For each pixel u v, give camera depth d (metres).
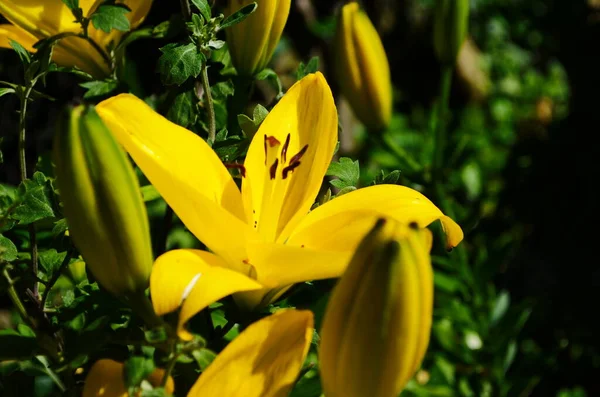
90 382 0.60
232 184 0.64
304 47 1.73
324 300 0.70
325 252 0.59
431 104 2.38
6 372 0.78
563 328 1.61
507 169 1.77
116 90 0.74
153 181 0.61
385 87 0.90
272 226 0.66
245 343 0.57
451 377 1.07
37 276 0.67
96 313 0.64
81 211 0.56
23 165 0.67
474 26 2.51
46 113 0.91
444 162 0.96
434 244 0.98
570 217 1.72
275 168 0.65
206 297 0.57
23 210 0.65
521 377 1.07
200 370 0.62
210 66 0.72
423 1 2.29
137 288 0.59
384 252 0.53
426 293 0.54
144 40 0.86
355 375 0.56
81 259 0.68
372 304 0.54
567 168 1.74
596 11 2.21
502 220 1.67
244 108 0.74
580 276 1.69
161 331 0.58
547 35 2.40
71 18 0.71
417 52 2.35
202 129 0.74
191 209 0.60
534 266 1.72
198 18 0.66
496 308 1.05
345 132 1.65
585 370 1.54
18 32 0.71
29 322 0.63
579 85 1.86
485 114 2.34
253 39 0.71
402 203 0.64
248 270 0.62
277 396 0.58
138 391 0.58
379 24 1.92
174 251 0.59
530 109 2.37
